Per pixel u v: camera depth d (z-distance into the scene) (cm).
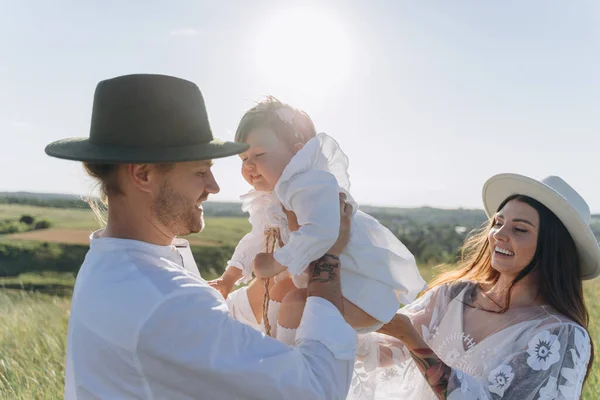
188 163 212
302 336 213
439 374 256
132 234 218
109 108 207
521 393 250
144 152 203
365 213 263
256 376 194
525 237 275
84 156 200
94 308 203
